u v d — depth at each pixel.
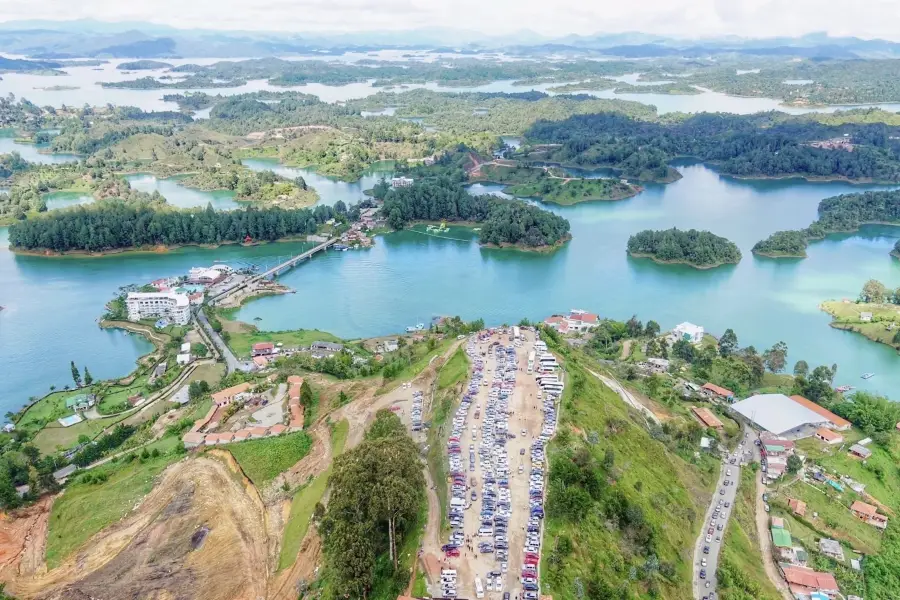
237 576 154.00
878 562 183.00
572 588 136.12
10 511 188.50
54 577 161.25
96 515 181.75
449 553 143.00
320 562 150.75
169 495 185.75
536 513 154.62
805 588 170.88
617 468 183.88
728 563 169.25
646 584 149.88
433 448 186.75
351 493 149.50
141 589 151.88
